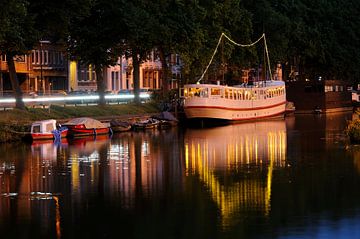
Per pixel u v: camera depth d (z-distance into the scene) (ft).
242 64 456.45
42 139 302.86
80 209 165.89
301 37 535.19
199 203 169.99
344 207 164.55
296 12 544.21
